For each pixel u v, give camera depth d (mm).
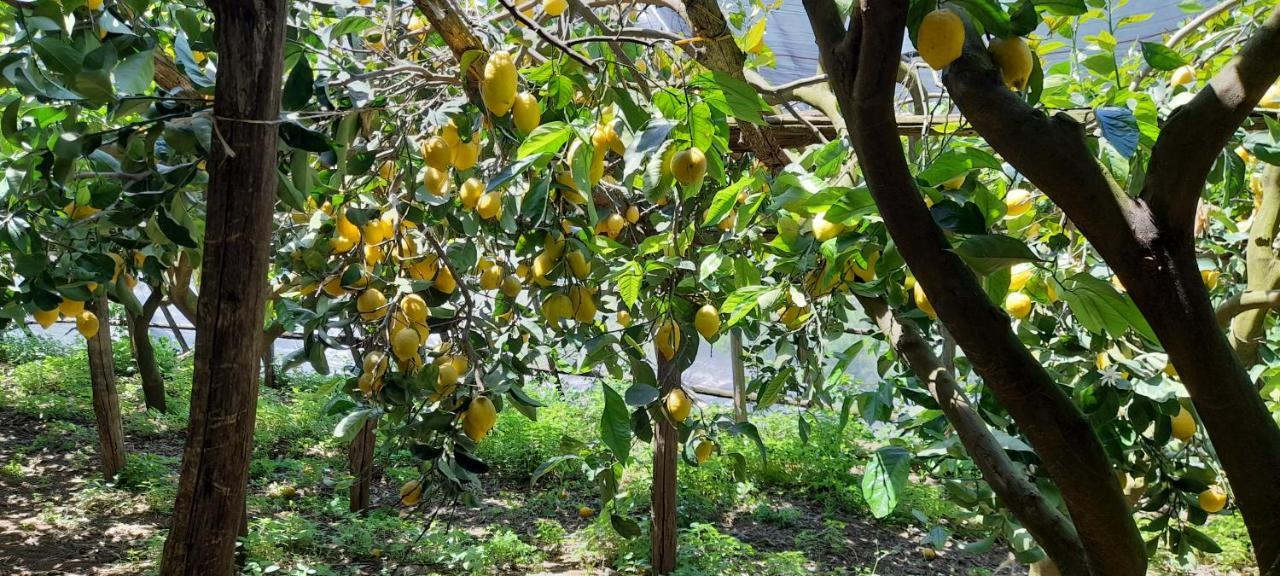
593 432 6969
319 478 6070
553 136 1193
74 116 1867
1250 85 775
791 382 2938
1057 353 1920
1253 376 2264
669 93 1296
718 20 1530
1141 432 1771
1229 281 2857
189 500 1373
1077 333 2045
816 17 896
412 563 4750
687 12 1530
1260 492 878
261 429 6824
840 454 6730
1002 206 1265
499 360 2004
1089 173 832
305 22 2385
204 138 1324
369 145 2305
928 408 2094
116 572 4250
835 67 859
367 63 2646
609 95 1503
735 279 1896
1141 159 1370
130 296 2564
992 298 1188
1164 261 831
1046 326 1891
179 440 6742
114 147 2148
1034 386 929
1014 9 932
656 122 1215
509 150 2055
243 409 1372
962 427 1328
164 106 1483
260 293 1354
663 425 4547
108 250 2404
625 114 1476
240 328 1340
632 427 1975
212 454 1359
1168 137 816
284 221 2752
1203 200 2311
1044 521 1177
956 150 1309
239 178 1294
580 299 1941
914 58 1790
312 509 5531
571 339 2564
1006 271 1170
